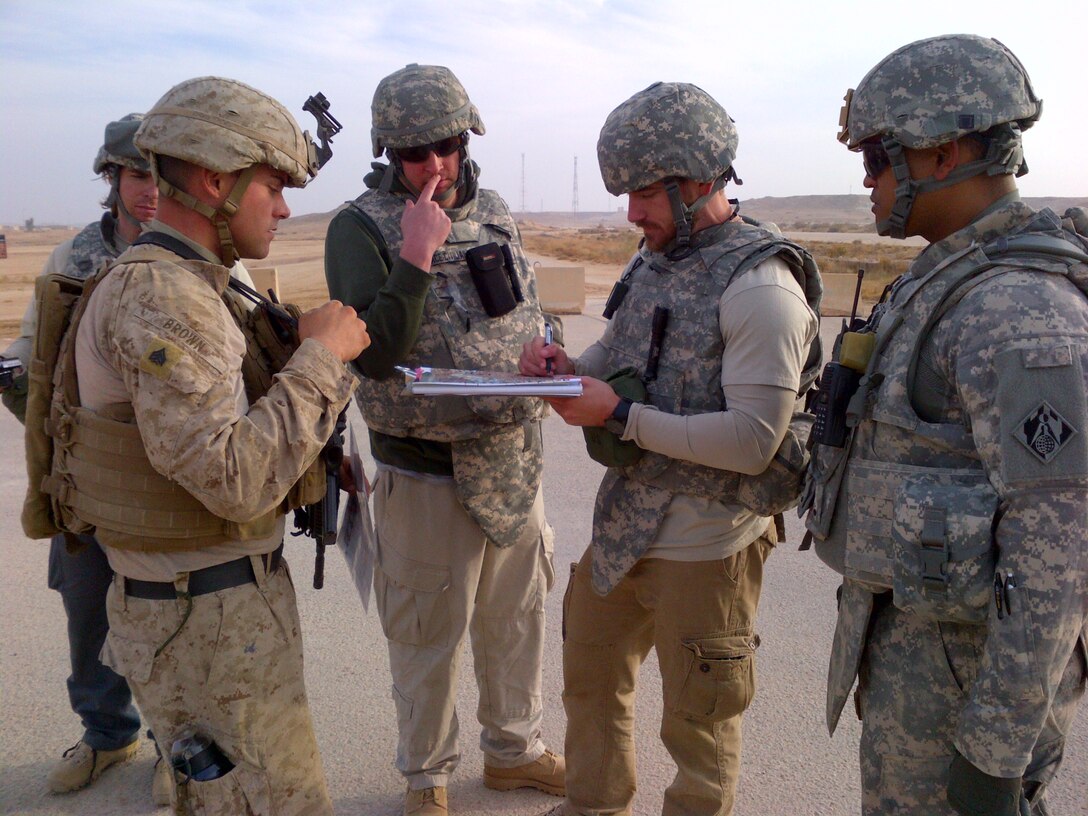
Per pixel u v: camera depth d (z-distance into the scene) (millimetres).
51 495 1957
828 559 1955
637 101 2225
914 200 1818
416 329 2516
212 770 1936
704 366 2205
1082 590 1568
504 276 2738
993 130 1733
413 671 2785
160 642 1912
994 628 1592
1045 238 1674
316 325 1967
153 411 1707
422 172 2623
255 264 36781
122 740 3047
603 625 2533
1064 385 1534
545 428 7832
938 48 1761
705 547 2268
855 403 1850
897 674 1835
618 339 2436
